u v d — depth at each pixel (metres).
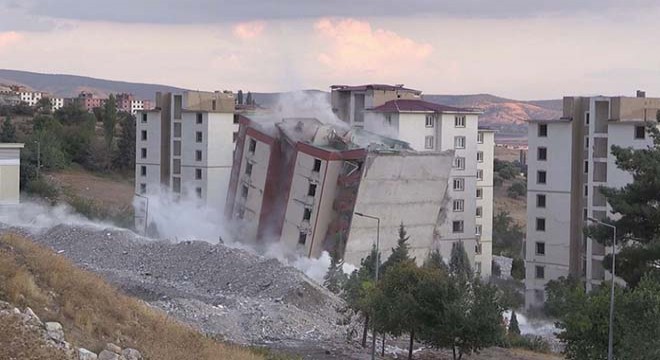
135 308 58.03
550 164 149.50
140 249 114.56
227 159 191.62
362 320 87.06
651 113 142.62
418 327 74.25
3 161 146.75
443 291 74.00
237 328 80.69
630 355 64.81
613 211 104.56
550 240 149.38
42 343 41.91
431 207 155.38
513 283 167.12
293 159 153.88
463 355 81.12
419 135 173.12
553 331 111.38
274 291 95.88
